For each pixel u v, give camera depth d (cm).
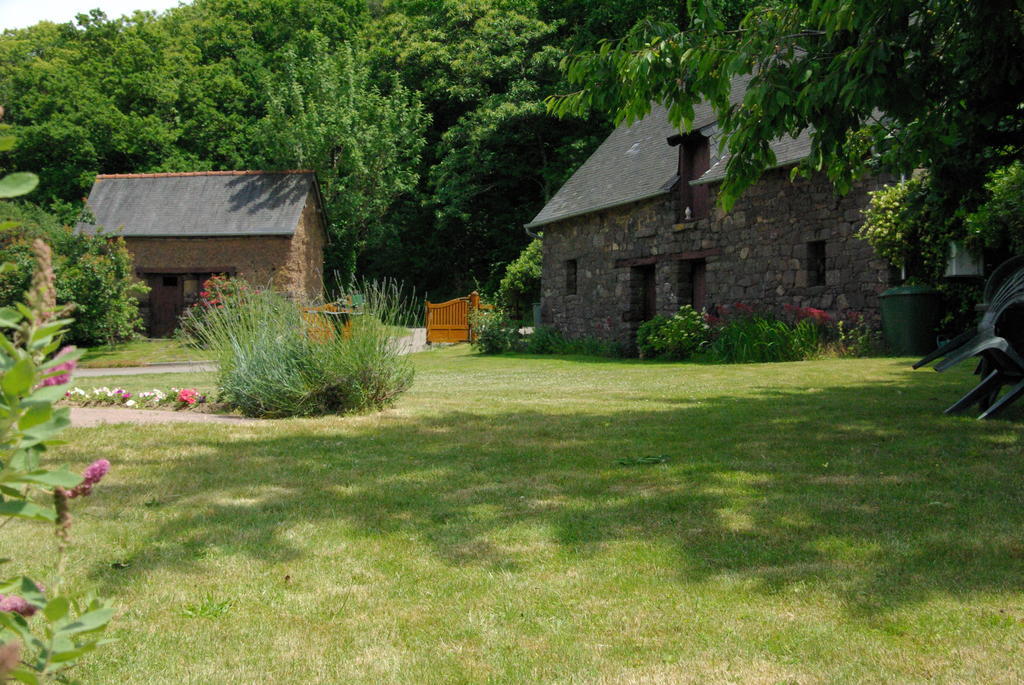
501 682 231
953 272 1238
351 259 3709
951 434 564
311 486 462
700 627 263
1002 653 237
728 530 360
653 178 1869
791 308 1488
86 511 404
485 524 380
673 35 625
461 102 3741
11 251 1972
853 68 542
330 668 241
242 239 2841
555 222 2239
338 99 3666
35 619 246
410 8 4178
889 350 1312
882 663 235
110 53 4050
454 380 1200
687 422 675
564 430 648
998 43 595
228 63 4228
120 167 3753
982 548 322
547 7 3656
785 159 1474
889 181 1347
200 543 356
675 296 1781
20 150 3478
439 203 3647
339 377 769
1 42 4325
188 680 233
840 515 375
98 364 2145
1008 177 1094
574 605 284
